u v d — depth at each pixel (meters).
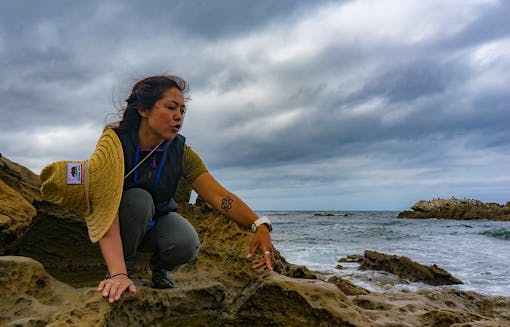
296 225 35.34
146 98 2.16
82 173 2.08
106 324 1.99
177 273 4.56
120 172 2.14
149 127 2.21
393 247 15.83
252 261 5.05
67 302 2.61
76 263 6.21
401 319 2.91
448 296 4.42
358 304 3.39
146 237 2.53
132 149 2.23
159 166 2.32
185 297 2.76
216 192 2.57
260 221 2.48
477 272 9.59
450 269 10.06
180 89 2.27
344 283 5.71
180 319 2.76
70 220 6.11
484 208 47.47
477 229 27.47
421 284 8.18
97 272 5.82
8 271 2.65
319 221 44.41
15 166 5.97
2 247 4.66
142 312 2.34
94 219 2.12
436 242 18.09
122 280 2.04
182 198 7.27
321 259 12.09
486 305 4.36
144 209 2.26
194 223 6.25
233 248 5.26
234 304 3.08
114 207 2.08
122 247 2.27
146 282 2.95
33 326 2.16
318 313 2.58
